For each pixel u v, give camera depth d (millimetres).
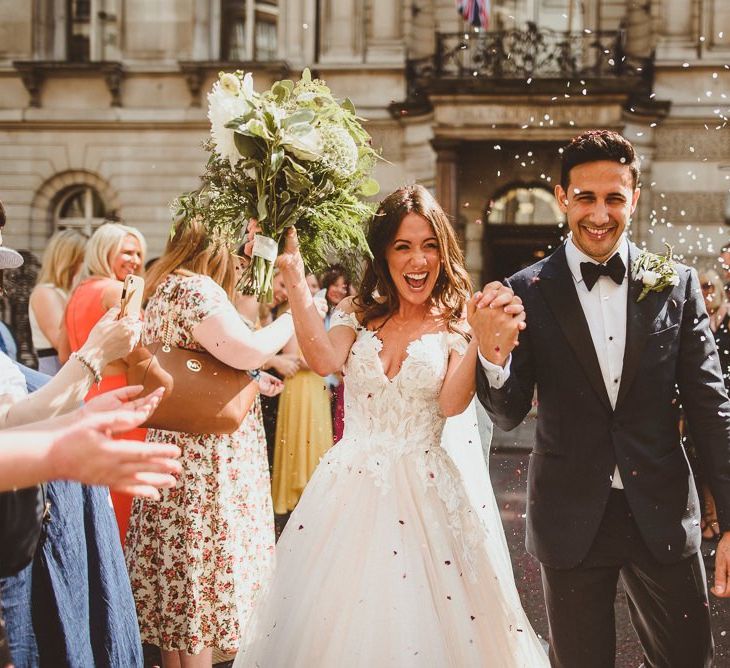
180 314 3271
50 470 1446
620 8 15320
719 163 14781
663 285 2602
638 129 14672
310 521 2730
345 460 2775
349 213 2836
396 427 2768
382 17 15453
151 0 15969
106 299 4363
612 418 2598
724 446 2572
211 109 2799
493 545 2988
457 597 2582
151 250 16062
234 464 3387
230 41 16125
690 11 15023
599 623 2627
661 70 15008
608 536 2592
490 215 15641
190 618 3248
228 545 3311
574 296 2637
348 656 2479
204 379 3254
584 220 2604
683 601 2590
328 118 2881
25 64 15891
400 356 2838
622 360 2598
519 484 7551
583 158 2604
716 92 14836
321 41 15609
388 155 15391
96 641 2457
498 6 15539
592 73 14688
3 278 2400
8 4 16188
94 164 16094
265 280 2732
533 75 14688
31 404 2051
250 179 2779
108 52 16078
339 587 2572
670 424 2617
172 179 15992
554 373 2635
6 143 16219
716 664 3848
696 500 2654
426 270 2826
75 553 2324
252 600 3375
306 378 5926
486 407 2537
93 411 1582
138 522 3352
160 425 3236
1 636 1516
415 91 14828
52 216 16344
